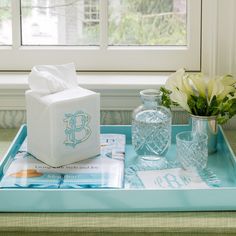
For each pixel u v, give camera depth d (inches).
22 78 61.9
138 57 64.1
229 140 57.2
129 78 62.2
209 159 52.6
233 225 41.3
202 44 63.1
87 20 64.6
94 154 50.8
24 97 60.3
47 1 64.4
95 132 50.3
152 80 60.9
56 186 44.5
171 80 52.5
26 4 64.6
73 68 52.6
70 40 65.0
